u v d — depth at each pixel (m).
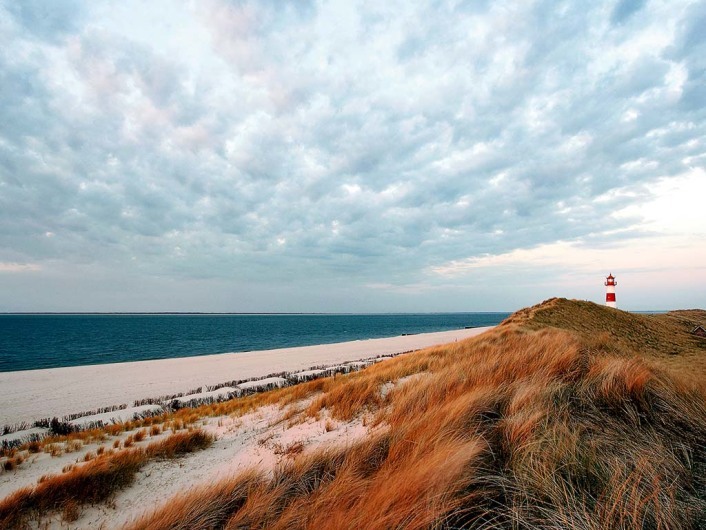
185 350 57.69
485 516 2.45
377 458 3.84
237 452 6.06
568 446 2.94
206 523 3.18
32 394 22.77
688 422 3.56
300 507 3.06
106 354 52.34
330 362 35.38
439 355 12.88
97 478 4.88
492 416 4.10
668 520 2.14
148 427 10.88
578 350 6.28
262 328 121.50
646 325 29.58
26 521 4.07
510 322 26.48
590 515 2.25
